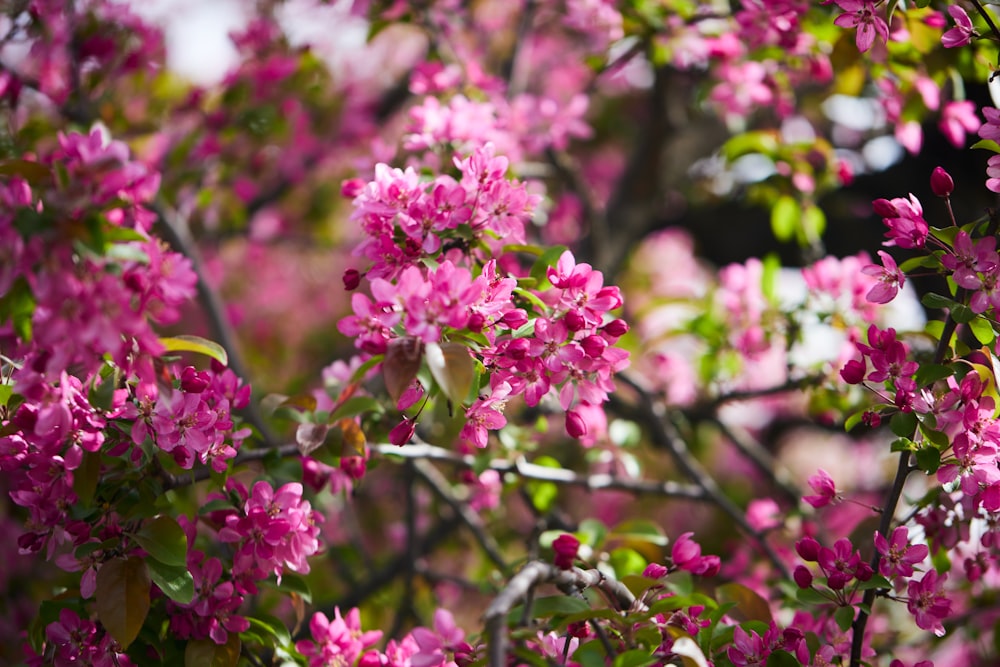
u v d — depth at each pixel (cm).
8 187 197
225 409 211
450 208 209
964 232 207
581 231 384
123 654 210
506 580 234
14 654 258
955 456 209
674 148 424
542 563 200
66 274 196
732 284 257
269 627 213
